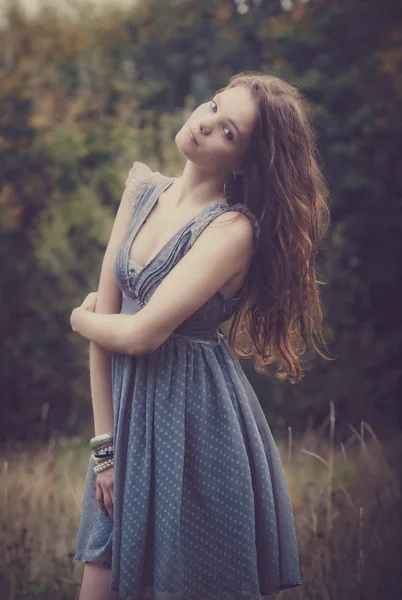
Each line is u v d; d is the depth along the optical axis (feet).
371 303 23.62
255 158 7.45
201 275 7.18
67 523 12.20
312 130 8.05
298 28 22.94
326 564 10.61
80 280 22.09
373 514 12.23
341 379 21.71
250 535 7.38
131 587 7.20
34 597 10.34
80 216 21.72
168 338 7.51
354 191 22.93
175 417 7.30
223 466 7.39
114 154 22.26
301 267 7.79
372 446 17.80
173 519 7.15
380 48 23.04
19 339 22.86
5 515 12.54
